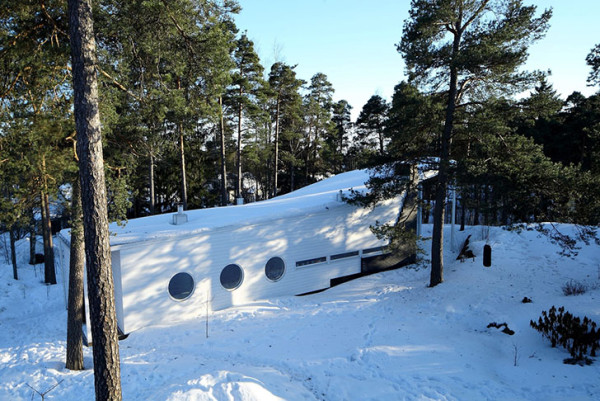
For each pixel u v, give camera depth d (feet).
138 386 30.76
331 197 64.34
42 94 31.81
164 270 48.08
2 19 30.42
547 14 44.47
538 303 44.88
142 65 37.60
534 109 47.67
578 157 102.83
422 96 50.65
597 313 39.01
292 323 45.62
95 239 22.12
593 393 26.58
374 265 65.82
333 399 28.63
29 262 97.40
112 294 22.89
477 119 49.06
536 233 71.61
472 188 50.08
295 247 57.77
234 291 53.21
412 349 36.37
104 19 33.53
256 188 161.38
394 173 55.77
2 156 30.68
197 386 26.71
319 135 160.76
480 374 31.42
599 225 48.06
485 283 53.78
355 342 38.88
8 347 45.88
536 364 32.37
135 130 41.19
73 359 37.06
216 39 34.47
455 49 49.44
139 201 121.08
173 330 45.16
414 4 50.01
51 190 31.91
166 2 31.55
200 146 119.14
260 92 110.73
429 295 52.11
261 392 26.63
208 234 50.72
